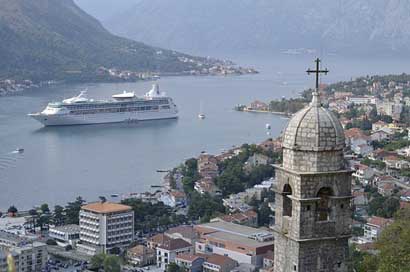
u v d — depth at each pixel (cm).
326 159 11075
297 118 11269
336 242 11150
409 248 18075
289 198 11275
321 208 11206
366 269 19150
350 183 11169
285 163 11375
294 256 11119
